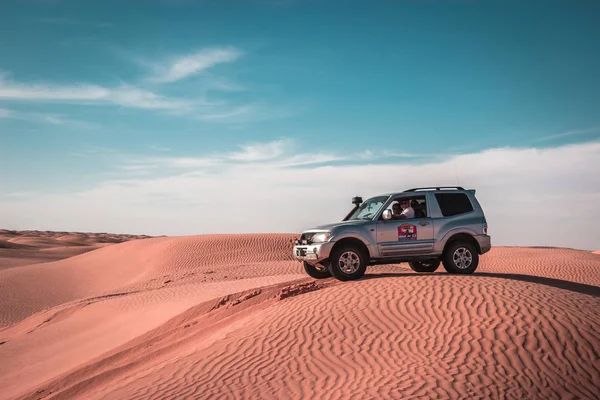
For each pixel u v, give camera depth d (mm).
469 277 11688
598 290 12891
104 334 19328
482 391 7301
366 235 12719
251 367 8820
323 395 7645
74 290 42562
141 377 9422
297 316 10602
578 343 8359
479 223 13375
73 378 12219
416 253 12961
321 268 14273
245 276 34438
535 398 7195
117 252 57750
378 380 7816
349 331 9578
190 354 10086
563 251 44812
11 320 30906
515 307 9562
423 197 13375
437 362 8156
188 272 40906
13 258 73312
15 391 13625
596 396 7285
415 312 9922
